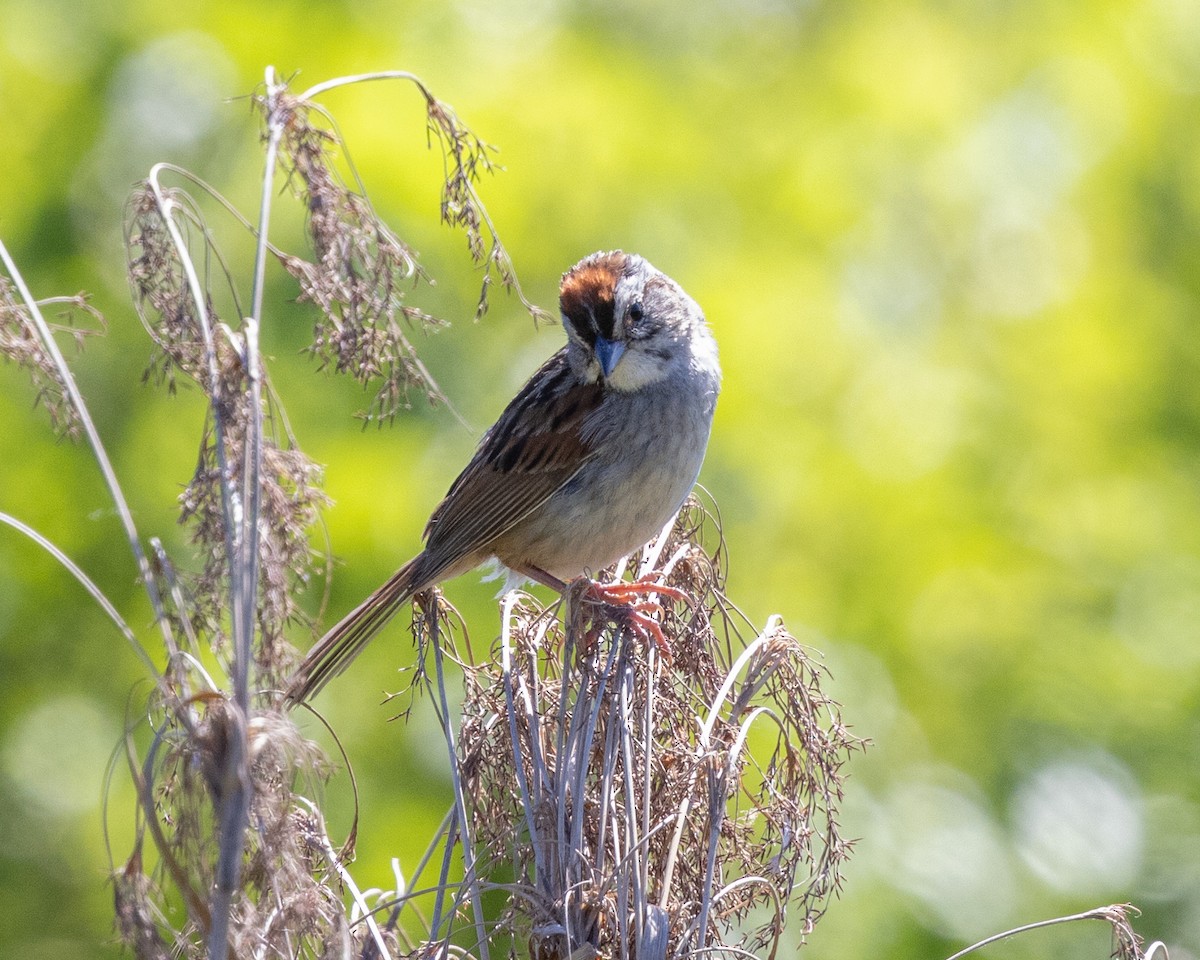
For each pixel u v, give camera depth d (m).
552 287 13.24
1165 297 14.95
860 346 14.35
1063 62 15.97
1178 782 12.48
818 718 5.78
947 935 11.29
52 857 13.12
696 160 14.45
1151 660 13.20
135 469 12.37
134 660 13.02
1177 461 14.52
